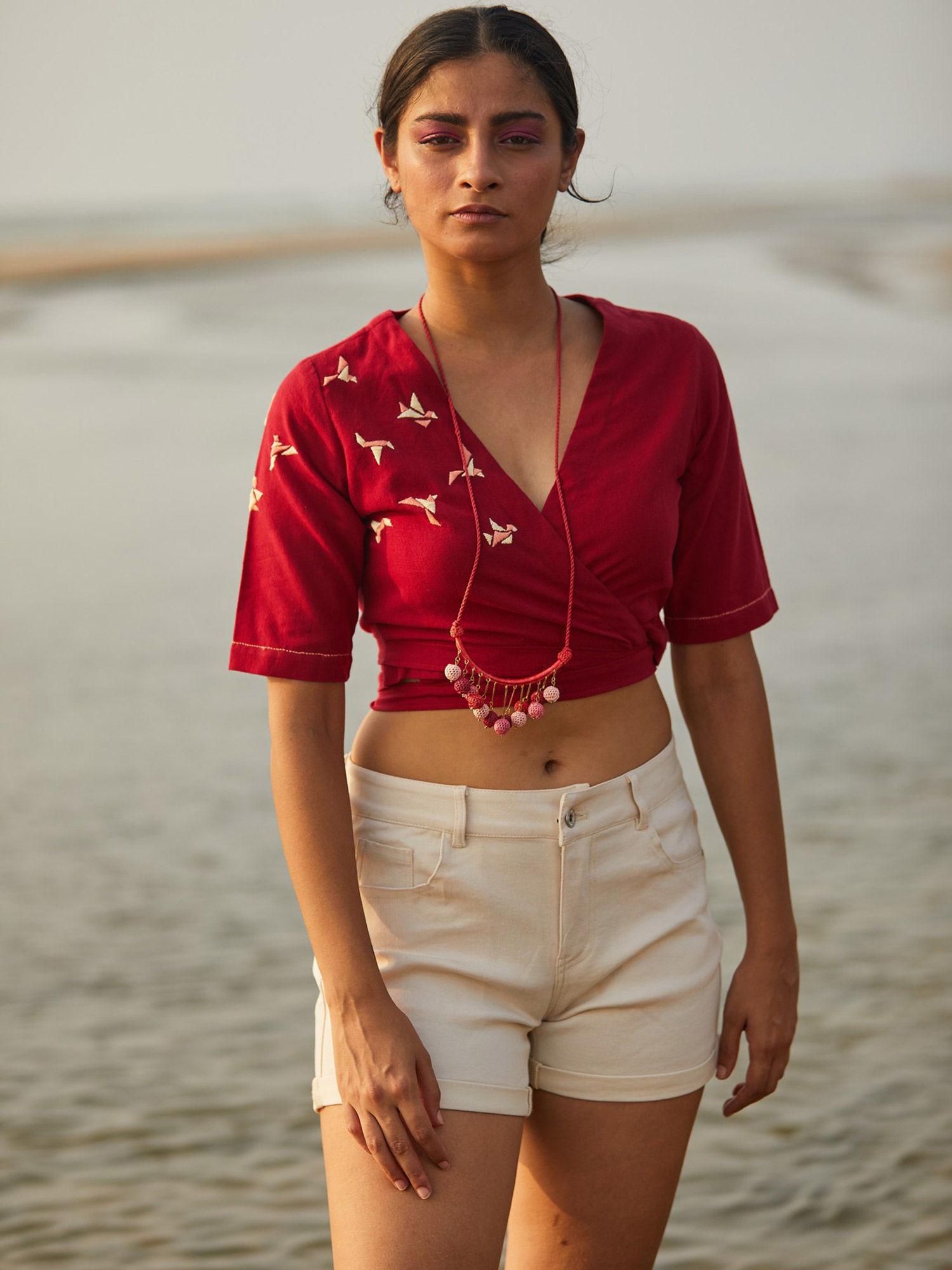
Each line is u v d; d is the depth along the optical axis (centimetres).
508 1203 170
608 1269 183
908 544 880
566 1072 179
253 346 2009
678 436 179
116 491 1181
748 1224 270
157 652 736
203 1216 279
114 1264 262
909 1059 326
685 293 2297
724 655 194
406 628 177
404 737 177
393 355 176
